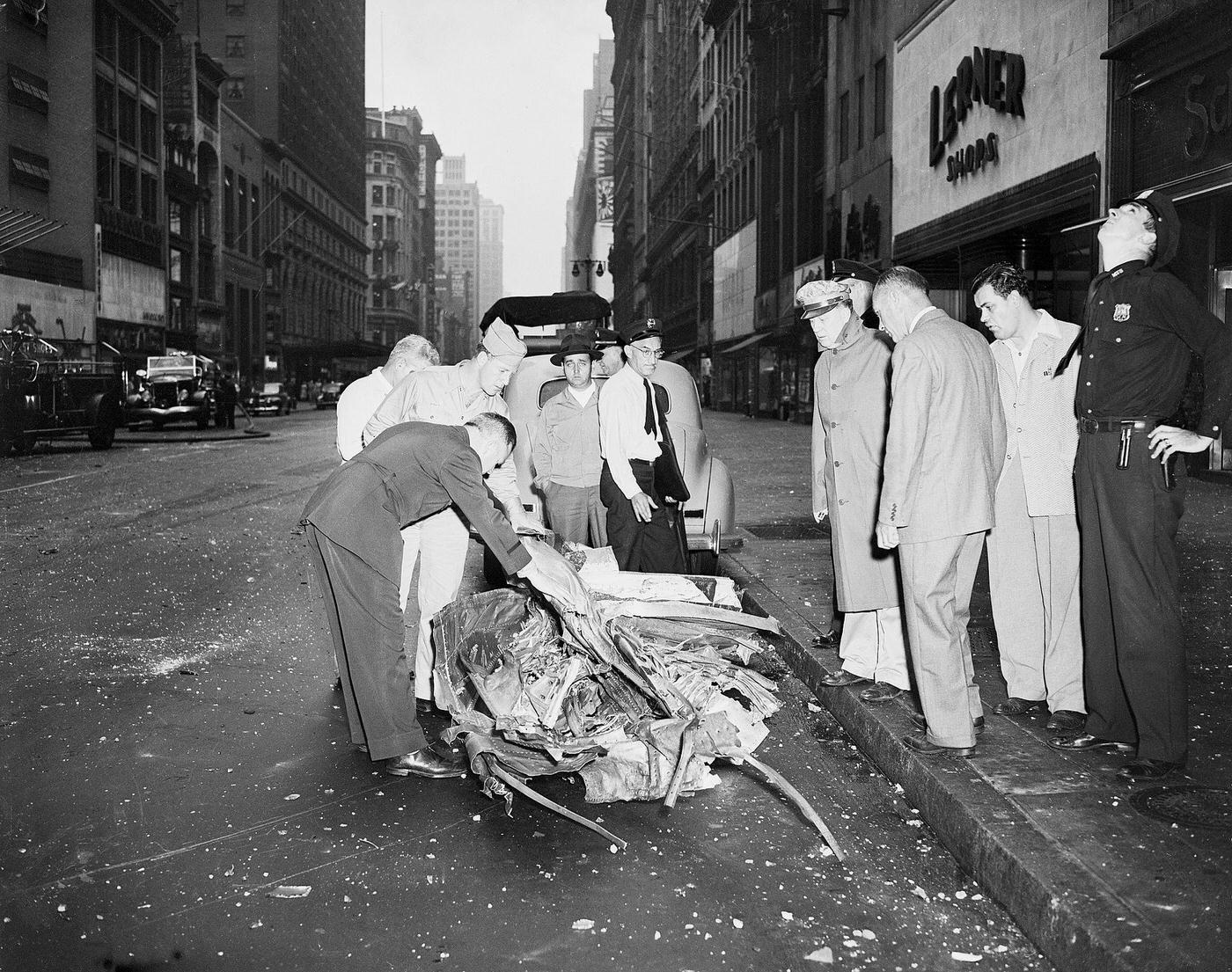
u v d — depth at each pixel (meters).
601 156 157.62
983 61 20.88
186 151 63.66
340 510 4.35
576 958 3.00
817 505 5.45
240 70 86.94
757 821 3.98
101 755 4.78
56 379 23.83
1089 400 3.98
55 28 45.12
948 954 2.99
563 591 4.43
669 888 3.42
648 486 6.64
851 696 4.98
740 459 20.83
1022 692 4.69
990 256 22.14
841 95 33.91
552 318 9.42
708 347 64.94
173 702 5.60
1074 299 18.72
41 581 8.96
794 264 40.69
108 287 48.69
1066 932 2.85
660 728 4.17
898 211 27.25
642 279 99.75
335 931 3.18
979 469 4.06
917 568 4.07
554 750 4.16
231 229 74.56
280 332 86.44
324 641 6.95
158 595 8.42
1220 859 3.11
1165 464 3.81
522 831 3.91
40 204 44.28
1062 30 18.14
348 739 5.01
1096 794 3.64
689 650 5.18
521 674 4.64
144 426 37.94
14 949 3.09
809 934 3.12
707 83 64.88
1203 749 4.09
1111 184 16.61
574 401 7.32
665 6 83.62
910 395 3.99
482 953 3.04
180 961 3.02
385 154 147.00
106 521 12.71
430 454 4.42
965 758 4.05
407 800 4.23
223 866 3.63
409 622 7.36
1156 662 3.82
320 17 103.06
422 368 5.45
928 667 4.11
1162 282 3.80
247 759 4.73
